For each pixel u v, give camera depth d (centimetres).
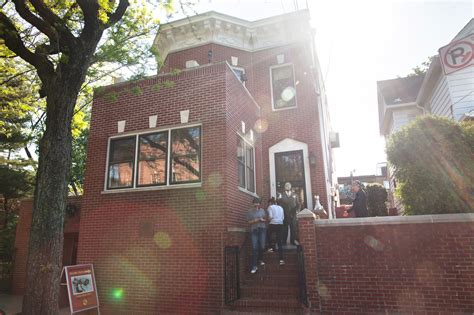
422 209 706
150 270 813
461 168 701
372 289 651
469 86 1193
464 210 678
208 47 1274
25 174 1953
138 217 865
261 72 1274
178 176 867
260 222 809
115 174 940
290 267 792
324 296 671
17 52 604
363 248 673
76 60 601
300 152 1152
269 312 672
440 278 621
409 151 751
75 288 742
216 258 761
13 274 1300
